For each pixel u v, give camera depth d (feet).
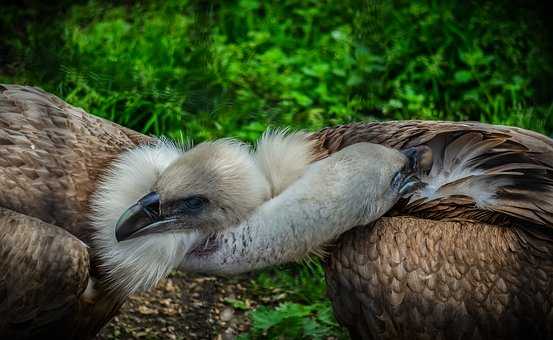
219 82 44.98
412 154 29.30
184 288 38.52
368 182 28.19
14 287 28.48
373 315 29.12
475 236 29.12
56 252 28.48
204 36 47.55
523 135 31.42
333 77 46.62
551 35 48.80
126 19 49.83
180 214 28.12
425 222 29.40
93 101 43.65
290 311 36.42
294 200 28.30
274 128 33.71
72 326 30.32
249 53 47.57
